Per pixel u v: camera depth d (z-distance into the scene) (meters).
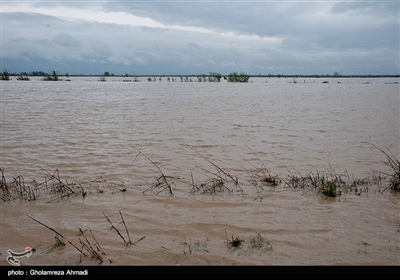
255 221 5.47
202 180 7.54
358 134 12.62
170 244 4.77
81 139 11.50
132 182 7.41
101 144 10.82
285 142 11.22
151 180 7.54
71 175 7.88
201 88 40.53
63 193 6.73
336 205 6.12
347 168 8.48
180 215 5.73
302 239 4.87
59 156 9.41
